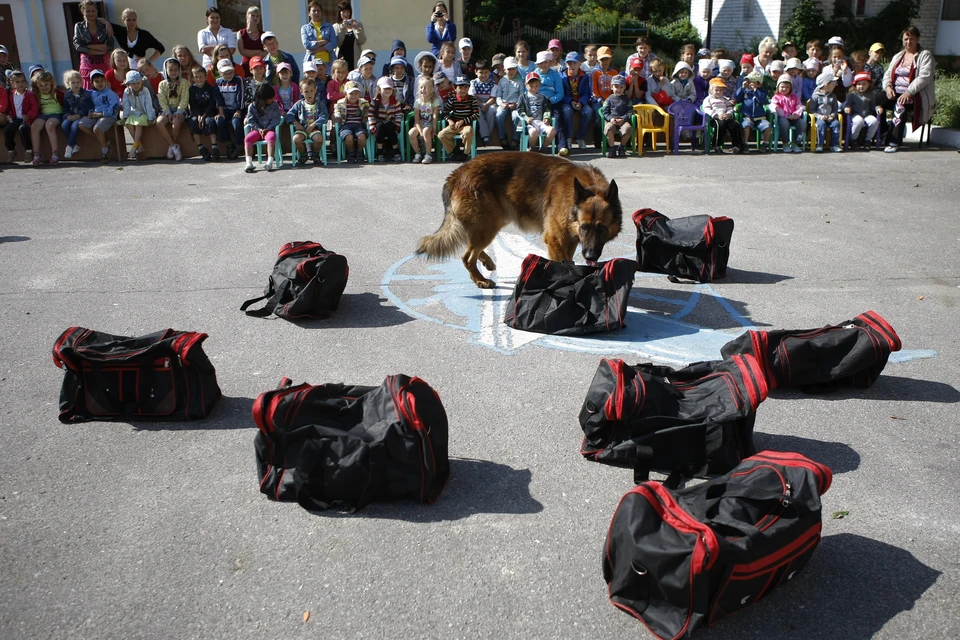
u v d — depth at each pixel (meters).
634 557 2.80
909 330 5.83
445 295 6.76
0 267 7.47
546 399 4.79
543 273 5.95
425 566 3.26
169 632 2.91
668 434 3.86
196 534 3.49
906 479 3.87
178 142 13.59
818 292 6.72
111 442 4.29
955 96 15.86
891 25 26.94
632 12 38.44
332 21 17.94
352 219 9.28
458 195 6.58
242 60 14.23
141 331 5.89
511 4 31.77
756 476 3.13
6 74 13.04
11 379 5.09
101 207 9.91
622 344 5.65
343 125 12.91
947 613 2.98
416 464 3.64
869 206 9.80
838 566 3.25
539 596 3.08
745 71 14.34
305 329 5.96
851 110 13.93
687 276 7.08
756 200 10.17
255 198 10.40
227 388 4.96
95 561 3.31
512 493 3.79
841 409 4.63
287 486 3.68
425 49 18.41
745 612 2.99
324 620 2.96
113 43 14.50
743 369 3.99
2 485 3.87
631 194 10.52
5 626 2.94
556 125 13.22
